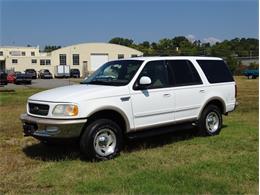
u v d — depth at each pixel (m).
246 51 77.12
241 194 5.51
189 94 8.98
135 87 7.98
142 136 8.06
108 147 7.51
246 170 6.56
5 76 43.03
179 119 8.78
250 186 5.82
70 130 7.13
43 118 7.36
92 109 7.28
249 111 14.65
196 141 8.99
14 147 8.66
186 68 9.16
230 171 6.51
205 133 9.46
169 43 92.25
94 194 5.57
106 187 5.82
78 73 71.31
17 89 33.97
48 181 6.20
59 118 7.18
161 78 8.55
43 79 64.12
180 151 8.05
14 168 6.98
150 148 8.41
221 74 10.00
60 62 82.06
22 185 6.04
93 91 7.52
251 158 7.33
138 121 7.99
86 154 7.30
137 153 7.93
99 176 6.40
